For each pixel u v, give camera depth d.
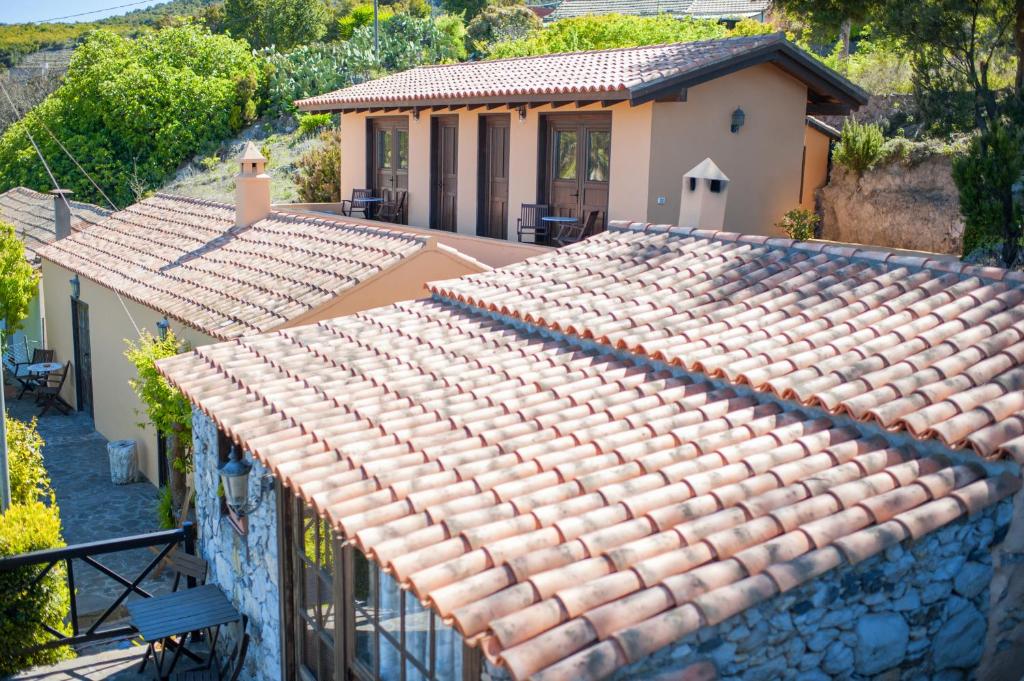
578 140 15.57
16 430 12.49
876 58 22.64
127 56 38.09
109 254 19.30
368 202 20.73
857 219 17.73
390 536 5.70
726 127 15.10
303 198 25.78
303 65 37.47
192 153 36.91
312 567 8.13
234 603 9.98
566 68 17.11
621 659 4.42
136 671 10.01
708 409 7.01
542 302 9.46
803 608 5.16
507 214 17.05
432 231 17.23
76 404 22.02
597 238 11.27
